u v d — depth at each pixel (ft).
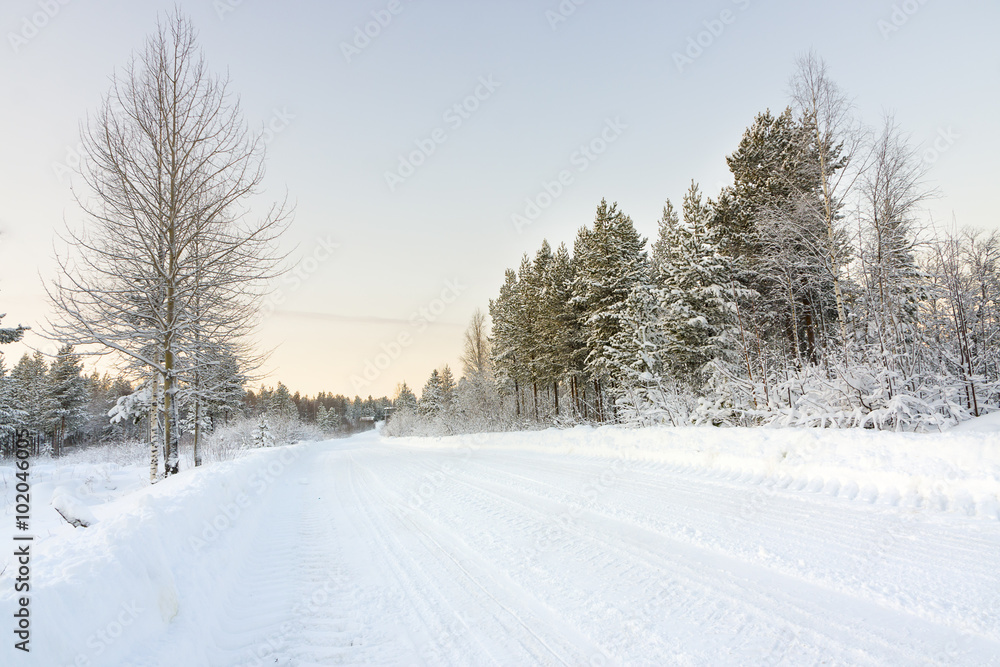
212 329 34.50
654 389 59.93
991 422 28.48
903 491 20.34
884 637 10.50
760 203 53.47
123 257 29.99
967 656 9.54
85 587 8.57
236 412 120.47
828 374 39.50
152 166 31.37
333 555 20.99
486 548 19.95
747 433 31.45
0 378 118.73
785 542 16.74
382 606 15.01
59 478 50.37
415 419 176.86
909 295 36.99
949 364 39.24
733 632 11.35
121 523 12.57
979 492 18.12
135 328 31.17
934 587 12.39
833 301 49.06
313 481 48.96
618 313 73.41
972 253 40.09
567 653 11.28
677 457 35.50
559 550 18.66
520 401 135.95
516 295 125.90
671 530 19.51
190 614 11.75
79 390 138.72
